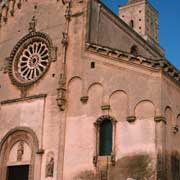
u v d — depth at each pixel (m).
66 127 41.00
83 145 39.44
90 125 39.72
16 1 50.72
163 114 36.69
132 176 36.00
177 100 39.84
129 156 36.69
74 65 42.66
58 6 46.41
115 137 37.91
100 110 39.59
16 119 44.75
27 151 43.19
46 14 47.12
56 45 44.75
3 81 47.59
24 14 49.28
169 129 37.59
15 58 47.81
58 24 45.56
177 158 38.00
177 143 38.53
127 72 39.34
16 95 45.72
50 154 40.84
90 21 43.97
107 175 37.19
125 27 51.50
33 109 43.75
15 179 43.28
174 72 39.38
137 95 38.12
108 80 40.12
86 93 40.91
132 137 37.16
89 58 41.94
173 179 36.50
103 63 40.94
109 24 47.53
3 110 46.22
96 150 38.47
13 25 49.75
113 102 39.22
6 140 44.84
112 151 37.53
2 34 50.31
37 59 46.19
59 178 39.34
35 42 47.09
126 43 51.19
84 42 42.72
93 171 38.03
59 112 41.72
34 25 47.56
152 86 37.66
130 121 37.69
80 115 40.62
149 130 36.53
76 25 44.09
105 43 45.88
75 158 39.44
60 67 43.41
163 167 35.06
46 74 44.22
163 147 35.66
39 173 40.72
